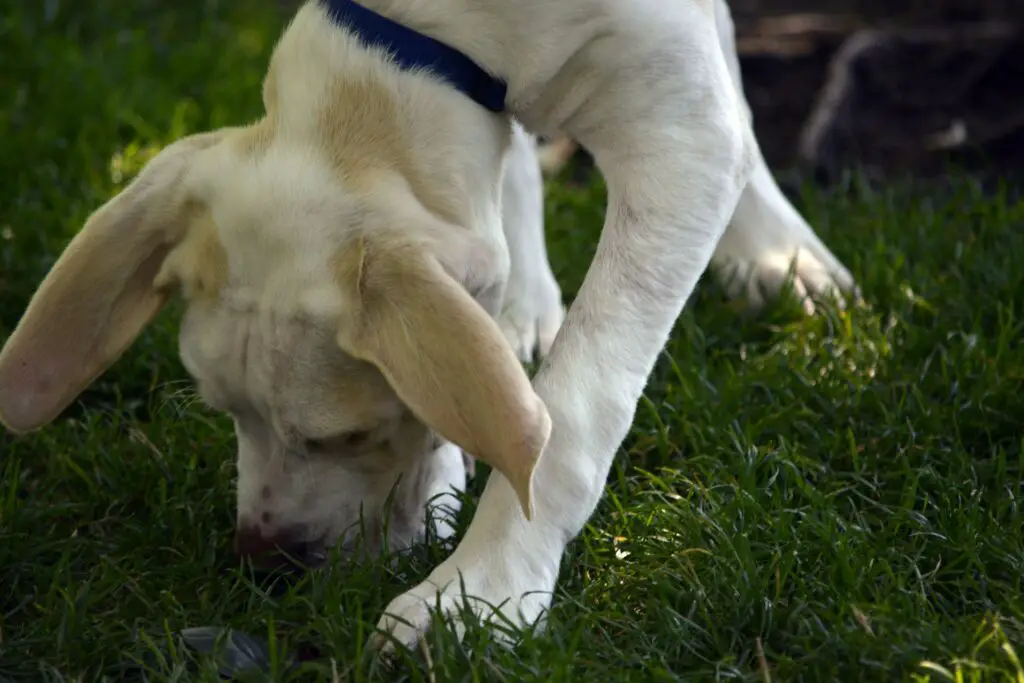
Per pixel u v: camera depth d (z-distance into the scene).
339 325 3.01
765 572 3.31
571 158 6.07
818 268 4.82
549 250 5.22
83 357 3.34
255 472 3.31
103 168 5.87
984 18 6.89
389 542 3.41
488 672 2.99
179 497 3.81
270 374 3.10
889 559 3.40
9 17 7.22
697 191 3.48
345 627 3.15
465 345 2.79
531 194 4.44
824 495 3.63
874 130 6.18
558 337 3.37
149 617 3.40
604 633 3.18
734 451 3.86
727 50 4.59
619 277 3.41
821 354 4.40
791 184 5.85
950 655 3.01
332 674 3.01
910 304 4.64
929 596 3.31
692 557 3.41
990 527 3.48
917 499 3.69
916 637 3.04
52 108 6.35
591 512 3.32
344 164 3.17
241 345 3.12
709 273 4.98
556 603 3.31
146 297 3.35
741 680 3.01
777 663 3.07
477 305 2.84
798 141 6.26
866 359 4.36
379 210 3.09
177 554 3.65
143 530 3.71
